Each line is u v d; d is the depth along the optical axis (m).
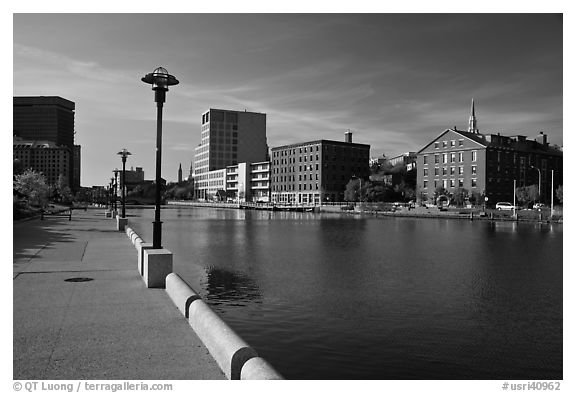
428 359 9.56
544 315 13.16
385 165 162.88
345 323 12.08
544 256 26.94
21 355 6.69
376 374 8.71
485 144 97.25
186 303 8.73
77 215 60.16
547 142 115.81
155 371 6.13
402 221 70.31
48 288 11.42
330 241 36.09
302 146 135.88
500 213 78.75
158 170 13.42
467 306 14.12
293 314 12.92
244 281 17.84
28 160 140.50
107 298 10.36
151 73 13.34
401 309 13.66
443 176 104.75
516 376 8.72
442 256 26.72
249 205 140.00
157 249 12.65
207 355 6.72
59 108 151.38
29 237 25.88
